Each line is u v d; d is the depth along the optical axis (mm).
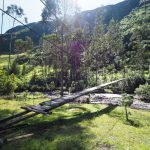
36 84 61406
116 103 34344
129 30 126438
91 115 25828
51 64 75250
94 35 87250
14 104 33656
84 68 63531
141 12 160625
